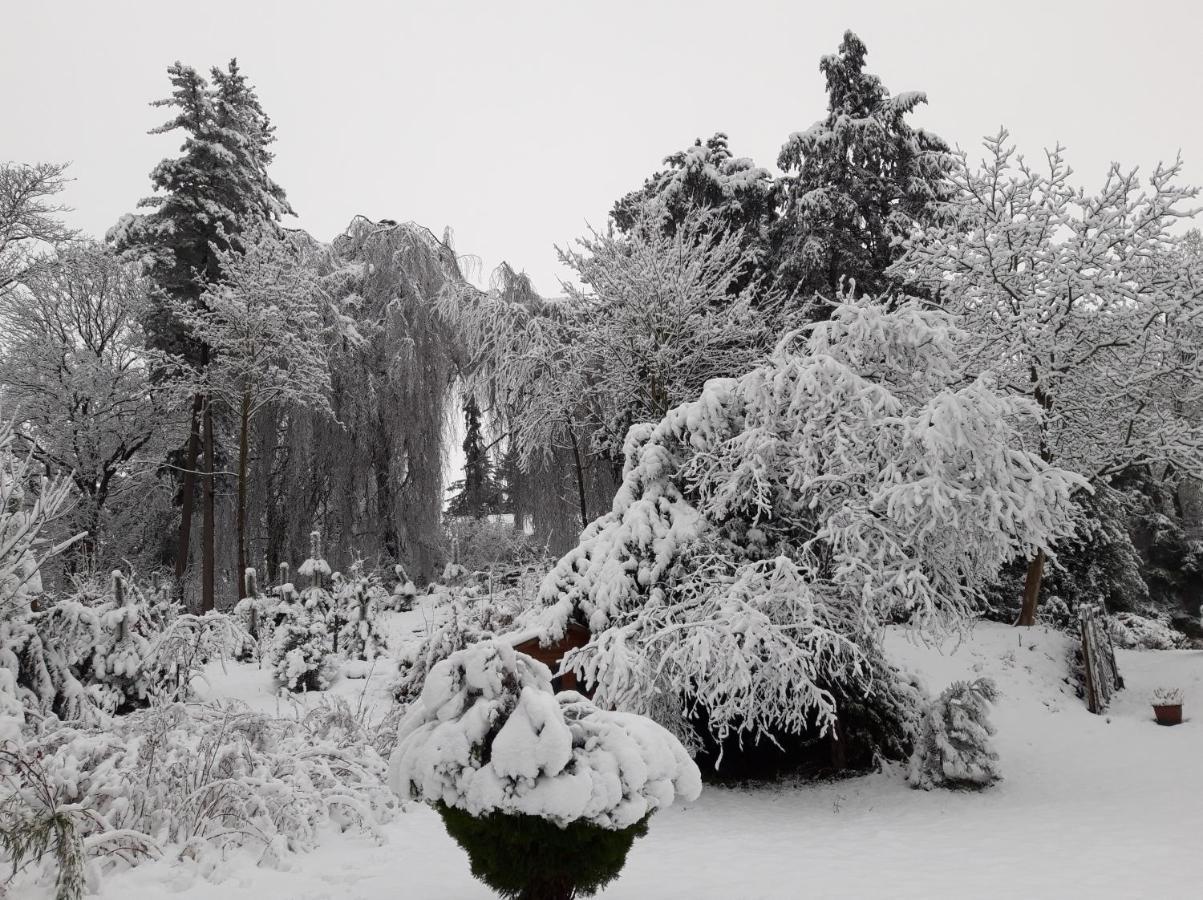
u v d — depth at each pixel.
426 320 26.78
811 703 10.29
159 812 6.54
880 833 8.33
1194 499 34.81
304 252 26.33
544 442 22.23
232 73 27.97
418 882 6.14
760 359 18.61
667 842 8.11
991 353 17.39
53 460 24.75
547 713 4.71
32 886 5.43
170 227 25.09
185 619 12.01
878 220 24.55
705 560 11.19
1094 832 7.85
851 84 25.25
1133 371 17.11
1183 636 23.25
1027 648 15.89
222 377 24.06
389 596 23.95
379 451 26.81
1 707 7.75
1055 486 10.18
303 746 8.39
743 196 26.73
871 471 10.91
